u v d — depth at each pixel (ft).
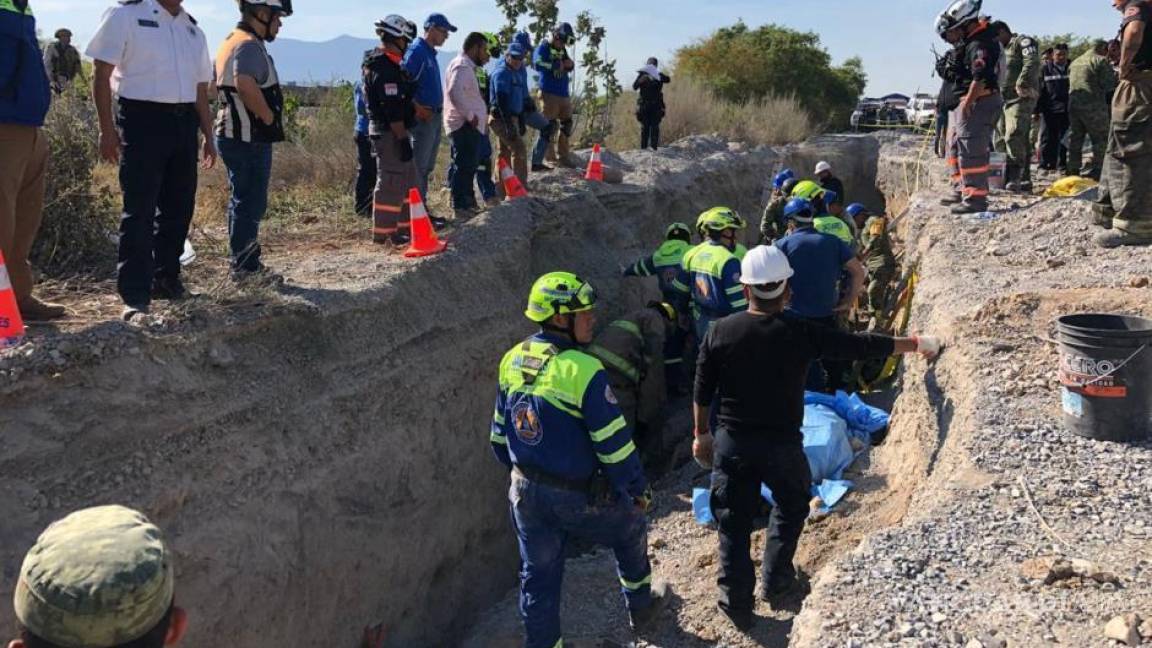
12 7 15.53
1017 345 19.69
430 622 22.22
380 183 27.61
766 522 21.83
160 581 5.74
